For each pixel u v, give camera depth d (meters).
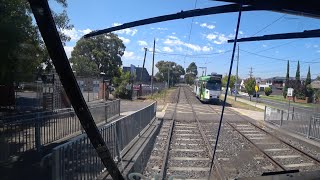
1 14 8.37
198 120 28.02
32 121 10.85
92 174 7.98
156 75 146.12
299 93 86.94
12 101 17.64
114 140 10.20
